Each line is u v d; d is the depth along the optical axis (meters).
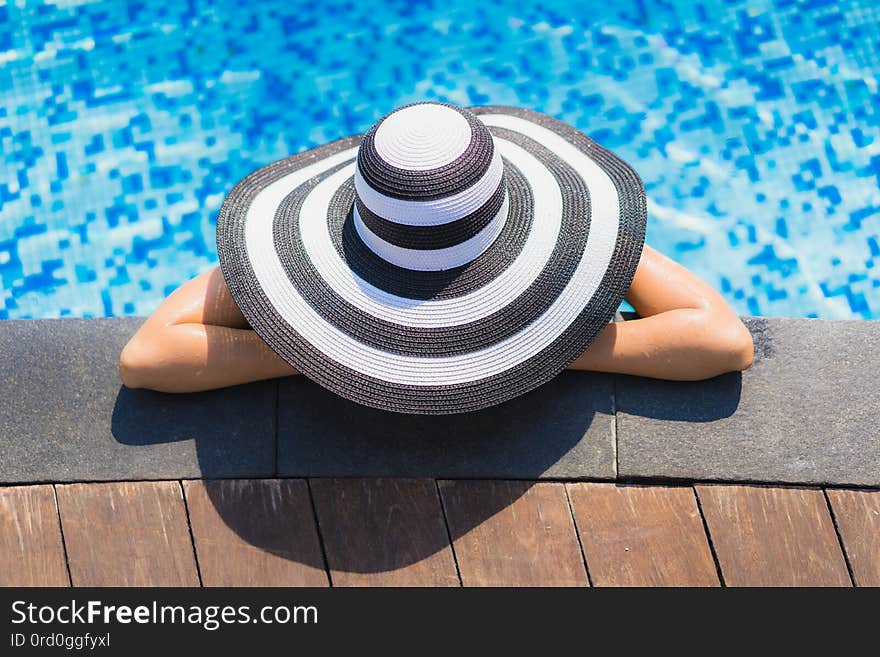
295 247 2.92
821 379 3.05
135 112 3.47
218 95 3.49
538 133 3.07
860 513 2.98
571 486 3.01
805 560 2.96
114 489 3.03
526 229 2.91
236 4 3.54
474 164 2.81
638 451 3.02
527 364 2.88
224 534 3.00
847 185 3.39
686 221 3.39
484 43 3.52
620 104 3.47
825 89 3.45
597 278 2.90
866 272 3.34
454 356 2.88
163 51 3.51
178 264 3.39
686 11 3.52
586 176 2.98
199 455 3.04
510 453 3.02
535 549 2.98
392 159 2.80
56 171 3.43
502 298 2.88
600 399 3.04
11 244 3.40
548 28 3.52
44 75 3.50
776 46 3.49
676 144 3.44
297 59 3.52
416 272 2.88
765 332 3.09
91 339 3.11
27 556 3.00
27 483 3.04
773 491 3.00
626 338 3.02
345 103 3.49
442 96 3.50
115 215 3.41
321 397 3.06
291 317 2.89
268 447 3.04
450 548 2.99
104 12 3.53
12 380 3.09
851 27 3.49
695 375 3.03
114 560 2.99
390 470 3.02
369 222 2.85
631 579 2.96
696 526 2.99
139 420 3.06
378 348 2.88
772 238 3.37
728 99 3.46
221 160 3.45
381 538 2.99
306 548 2.99
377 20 3.54
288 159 3.07
